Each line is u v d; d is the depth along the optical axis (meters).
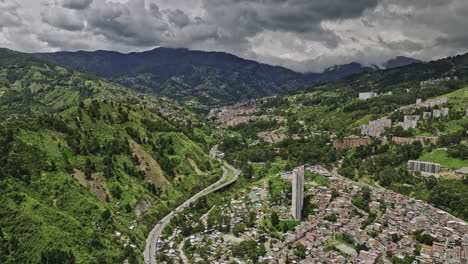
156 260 198.12
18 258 179.25
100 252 196.62
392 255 192.25
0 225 190.50
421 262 183.25
